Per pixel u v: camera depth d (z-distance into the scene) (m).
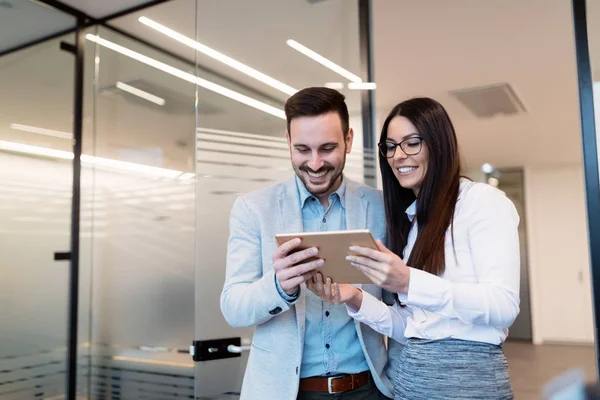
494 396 1.23
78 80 3.48
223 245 2.57
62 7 3.36
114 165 3.43
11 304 3.10
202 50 2.81
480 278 1.25
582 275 8.09
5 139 3.12
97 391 3.34
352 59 2.56
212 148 2.64
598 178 2.01
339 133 1.50
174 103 3.20
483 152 7.07
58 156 3.37
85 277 3.45
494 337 1.26
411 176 1.42
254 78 2.70
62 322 3.33
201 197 2.58
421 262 1.33
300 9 2.69
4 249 3.08
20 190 3.17
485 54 3.60
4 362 3.04
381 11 3.02
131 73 3.42
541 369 6.12
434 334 1.29
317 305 1.54
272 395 1.47
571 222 8.20
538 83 4.14
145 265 3.21
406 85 4.06
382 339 1.63
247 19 2.76
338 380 1.51
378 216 1.66
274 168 2.55
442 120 1.39
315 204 1.64
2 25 3.14
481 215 1.27
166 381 3.05
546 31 3.23
